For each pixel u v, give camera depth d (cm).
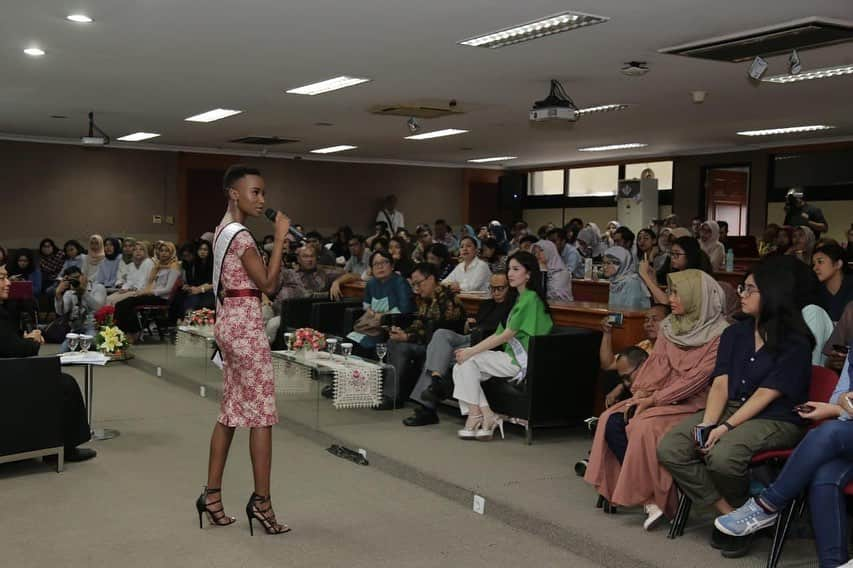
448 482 423
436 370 536
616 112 1002
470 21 564
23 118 1129
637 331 512
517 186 1780
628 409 378
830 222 1300
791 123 1094
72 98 943
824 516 295
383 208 1712
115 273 1093
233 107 996
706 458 328
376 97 905
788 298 337
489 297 648
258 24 582
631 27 576
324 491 435
